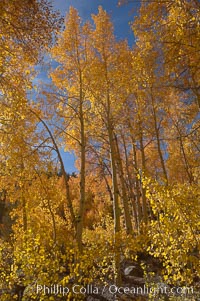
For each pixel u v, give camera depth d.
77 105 8.52
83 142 7.86
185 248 4.30
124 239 5.70
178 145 11.84
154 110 9.86
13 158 7.21
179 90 5.50
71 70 8.71
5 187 8.47
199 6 4.56
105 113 9.12
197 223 4.25
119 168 10.91
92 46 9.08
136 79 8.16
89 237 9.88
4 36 4.70
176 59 4.87
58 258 5.00
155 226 4.80
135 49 9.30
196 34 4.57
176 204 4.36
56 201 8.59
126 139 11.95
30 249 4.73
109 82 8.66
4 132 6.51
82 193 7.30
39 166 7.56
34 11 4.30
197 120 6.83
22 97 5.62
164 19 5.24
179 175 12.70
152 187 4.68
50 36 4.69
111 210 17.08
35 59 5.14
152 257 9.09
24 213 8.99
